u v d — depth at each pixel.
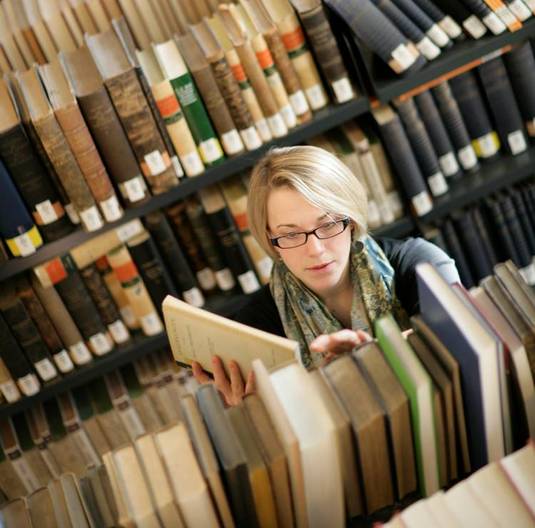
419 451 0.97
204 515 0.92
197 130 2.06
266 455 0.91
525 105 2.30
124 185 2.05
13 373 2.27
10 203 1.99
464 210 2.42
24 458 2.43
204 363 1.37
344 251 1.47
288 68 2.08
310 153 1.42
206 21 2.06
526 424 0.97
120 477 0.94
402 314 1.62
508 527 0.83
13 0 2.17
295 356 1.16
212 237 2.27
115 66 1.92
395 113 2.19
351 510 1.04
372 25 2.01
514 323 0.96
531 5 2.12
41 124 1.88
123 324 2.35
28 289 2.19
